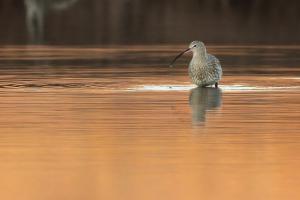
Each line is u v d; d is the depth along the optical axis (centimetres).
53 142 1484
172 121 1669
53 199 1159
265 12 4444
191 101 1903
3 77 2322
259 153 1408
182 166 1328
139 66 2623
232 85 2175
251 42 3406
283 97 1961
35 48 3191
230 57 2892
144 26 3969
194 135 1543
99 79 2284
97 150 1428
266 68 2559
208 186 1222
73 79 2281
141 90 2080
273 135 1541
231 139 1510
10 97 1958
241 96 1980
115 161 1357
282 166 1326
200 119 1688
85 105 1844
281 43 3366
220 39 3506
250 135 1541
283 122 1658
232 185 1227
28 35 3641
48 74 2397
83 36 3612
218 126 1620
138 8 4616
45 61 2747
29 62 2717
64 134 1549
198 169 1312
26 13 4375
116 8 4600
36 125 1627
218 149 1436
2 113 1752
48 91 2048
